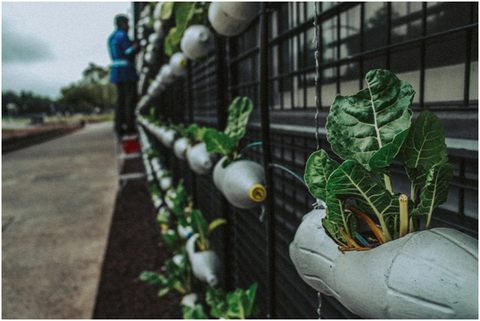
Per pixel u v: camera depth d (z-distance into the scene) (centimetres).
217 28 115
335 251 49
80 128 3469
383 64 132
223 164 116
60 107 6862
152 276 232
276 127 154
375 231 45
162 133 295
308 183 49
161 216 361
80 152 1334
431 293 35
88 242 391
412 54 118
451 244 37
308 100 171
